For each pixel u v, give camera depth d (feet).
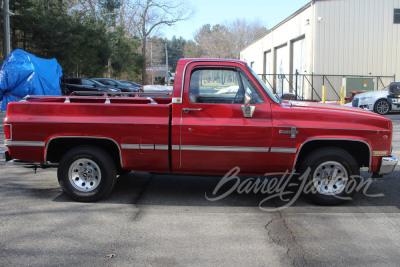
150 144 16.88
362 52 79.00
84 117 17.06
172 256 12.30
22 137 17.28
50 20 86.84
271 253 12.56
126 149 17.04
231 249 12.84
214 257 12.25
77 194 17.49
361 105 57.57
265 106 16.69
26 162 17.88
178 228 14.65
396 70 79.66
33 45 88.89
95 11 122.31
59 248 12.82
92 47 105.29
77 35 90.38
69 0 112.06
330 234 14.17
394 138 35.58
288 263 11.88
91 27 102.37
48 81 55.62
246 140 16.57
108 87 75.15
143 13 155.02
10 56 53.72
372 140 16.63
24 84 52.90
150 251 12.65
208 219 15.65
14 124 17.26
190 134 16.65
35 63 54.44
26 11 83.30
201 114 16.69
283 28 101.09
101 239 13.58
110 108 17.02
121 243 13.26
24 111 17.33
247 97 16.06
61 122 17.02
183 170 17.37
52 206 17.08
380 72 79.56
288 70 97.40
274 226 14.93
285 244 13.26
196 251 12.67
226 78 16.93
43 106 17.26
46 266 11.59
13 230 14.33
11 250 12.64
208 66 16.87
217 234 14.11
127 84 100.78
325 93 77.77
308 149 17.78
